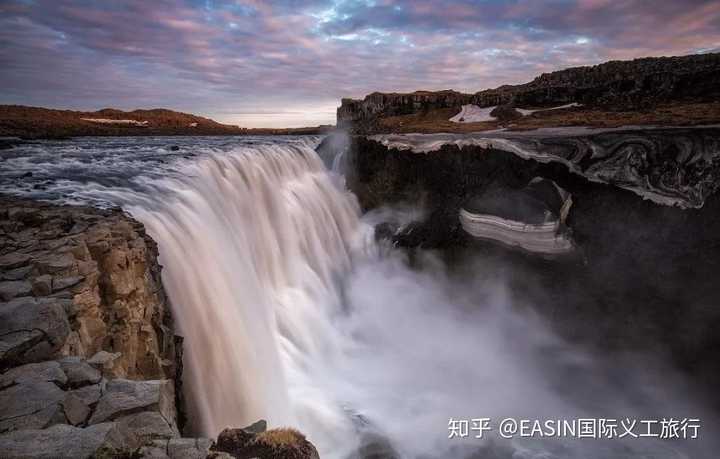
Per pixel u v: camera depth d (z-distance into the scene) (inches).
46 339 172.1
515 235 701.9
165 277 344.5
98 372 160.1
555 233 678.5
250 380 389.4
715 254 592.1
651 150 645.3
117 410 139.5
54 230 280.1
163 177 491.5
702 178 611.2
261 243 597.6
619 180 661.3
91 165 565.9
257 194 644.1
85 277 225.1
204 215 457.4
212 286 396.2
